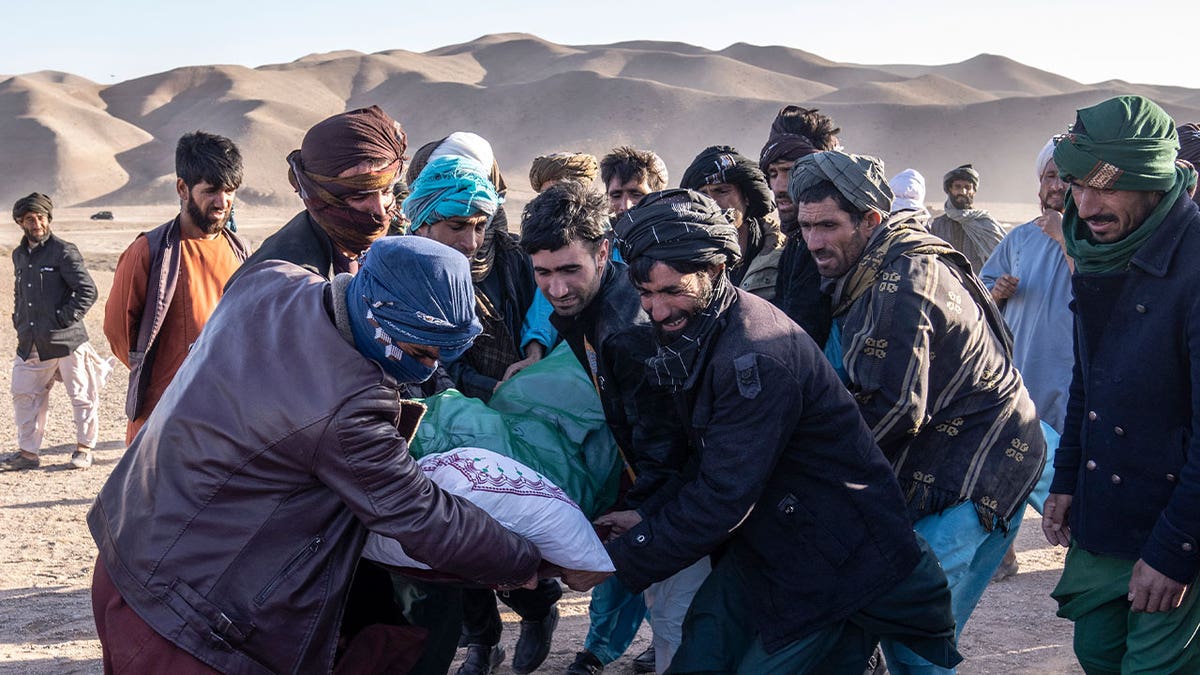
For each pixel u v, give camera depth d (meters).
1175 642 3.40
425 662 3.71
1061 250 6.42
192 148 5.48
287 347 2.82
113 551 2.88
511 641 5.41
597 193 3.73
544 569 3.39
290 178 3.82
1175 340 3.33
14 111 186.12
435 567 2.96
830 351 4.25
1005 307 6.69
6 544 7.62
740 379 3.22
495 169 4.45
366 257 2.86
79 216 94.06
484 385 4.28
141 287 5.48
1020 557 6.94
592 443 3.92
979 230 8.84
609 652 4.81
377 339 2.80
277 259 3.56
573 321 3.80
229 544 2.79
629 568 3.41
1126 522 3.50
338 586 2.90
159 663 2.80
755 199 5.13
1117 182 3.31
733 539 3.52
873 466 3.41
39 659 5.11
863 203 3.86
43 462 10.23
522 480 3.37
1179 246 3.34
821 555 3.38
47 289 9.73
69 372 9.89
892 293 3.75
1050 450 4.54
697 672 3.49
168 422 2.85
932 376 3.82
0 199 162.88
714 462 3.29
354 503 2.81
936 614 3.48
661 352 3.36
